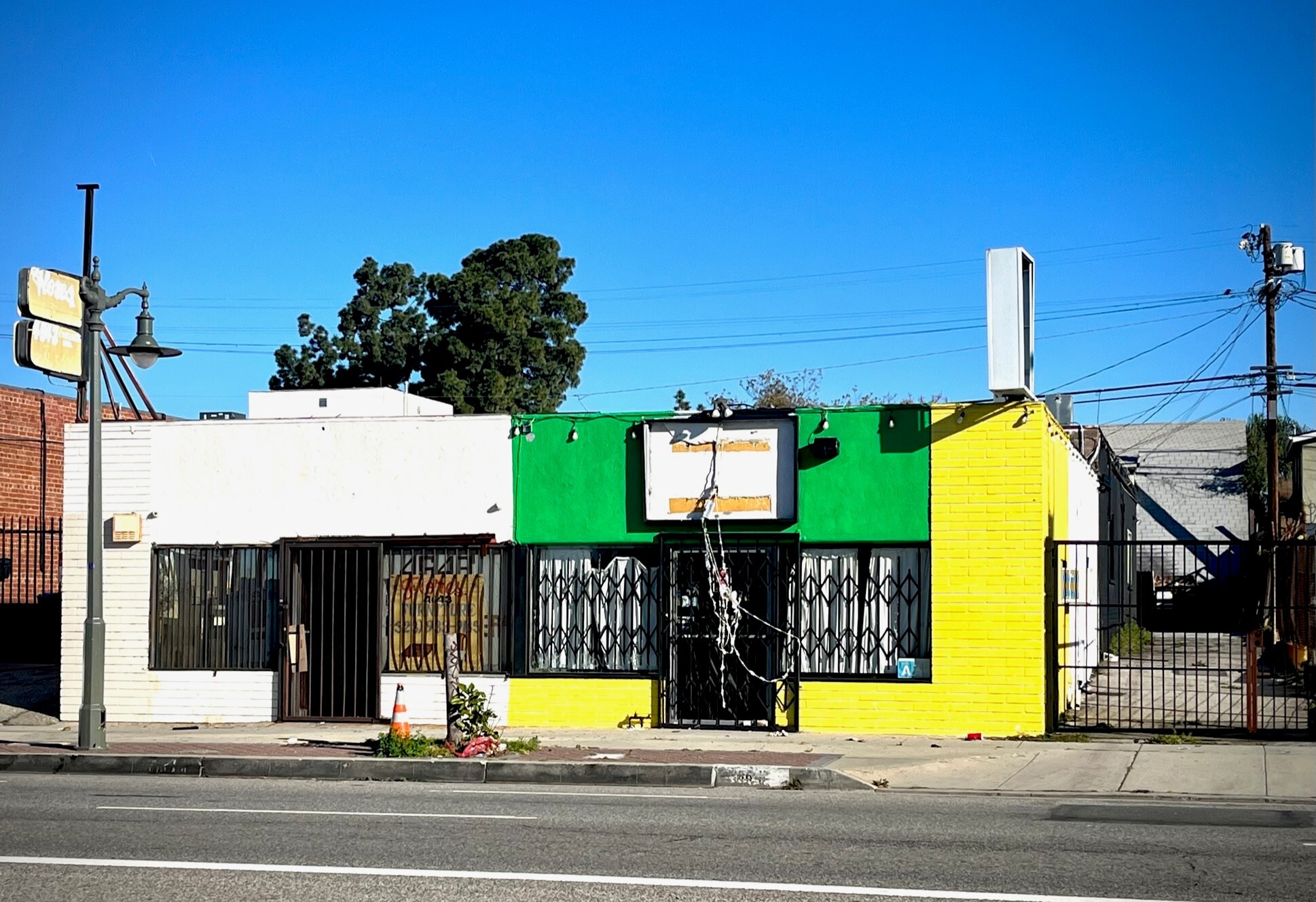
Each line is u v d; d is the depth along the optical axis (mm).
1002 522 17938
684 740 17531
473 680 19469
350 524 20094
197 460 20719
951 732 17922
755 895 8594
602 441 19344
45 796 13469
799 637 18500
